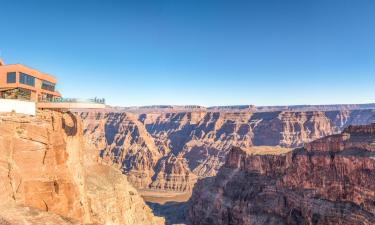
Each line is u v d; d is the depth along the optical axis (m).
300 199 152.25
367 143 141.88
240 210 175.62
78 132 85.62
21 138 62.78
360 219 126.50
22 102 67.88
